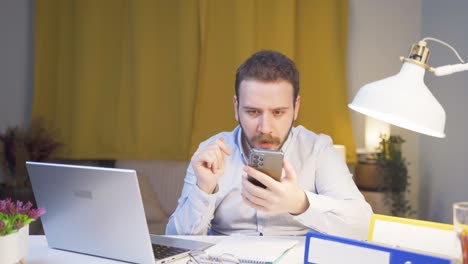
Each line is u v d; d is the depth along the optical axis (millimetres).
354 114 3492
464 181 2787
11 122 3537
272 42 3311
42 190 1198
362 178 3277
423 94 970
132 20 3363
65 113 3475
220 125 3355
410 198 3533
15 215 1020
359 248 1002
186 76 3330
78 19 3391
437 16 3189
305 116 3369
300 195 1233
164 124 3402
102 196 1101
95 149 3432
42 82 3465
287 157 1589
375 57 3508
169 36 3383
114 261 1158
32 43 3535
